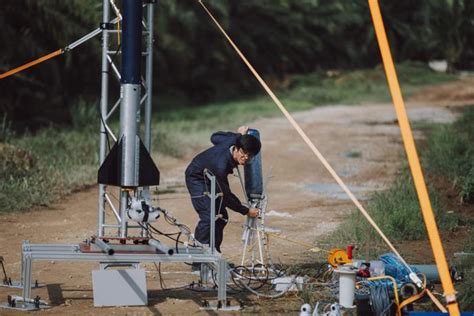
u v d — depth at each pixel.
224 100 41.28
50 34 25.44
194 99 41.00
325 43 51.41
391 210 12.47
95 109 25.91
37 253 7.83
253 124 29.64
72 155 18.59
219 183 8.77
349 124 29.66
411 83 47.16
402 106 6.27
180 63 39.06
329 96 41.72
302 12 48.34
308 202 15.02
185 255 7.95
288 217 13.47
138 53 8.32
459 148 18.56
